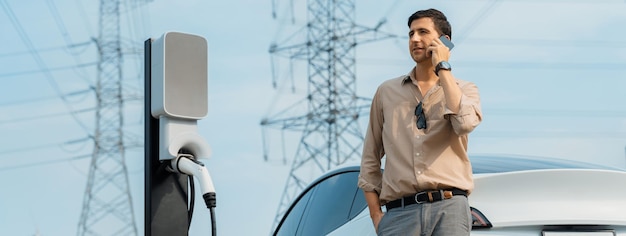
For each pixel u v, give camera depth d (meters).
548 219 3.18
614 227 3.24
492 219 3.20
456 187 3.12
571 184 3.29
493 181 3.28
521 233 3.20
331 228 3.95
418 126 3.20
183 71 3.46
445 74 3.10
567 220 3.18
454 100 3.06
